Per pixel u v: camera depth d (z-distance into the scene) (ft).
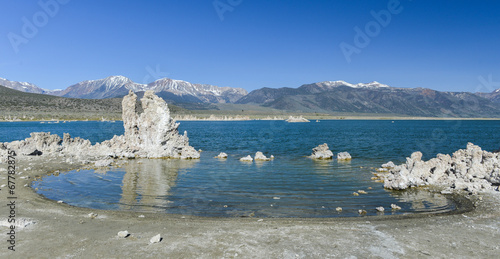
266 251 40.98
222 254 39.83
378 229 49.85
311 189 79.05
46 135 152.87
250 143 230.27
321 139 271.90
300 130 459.73
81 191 75.77
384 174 98.63
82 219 53.36
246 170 107.34
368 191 77.30
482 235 47.14
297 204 65.62
